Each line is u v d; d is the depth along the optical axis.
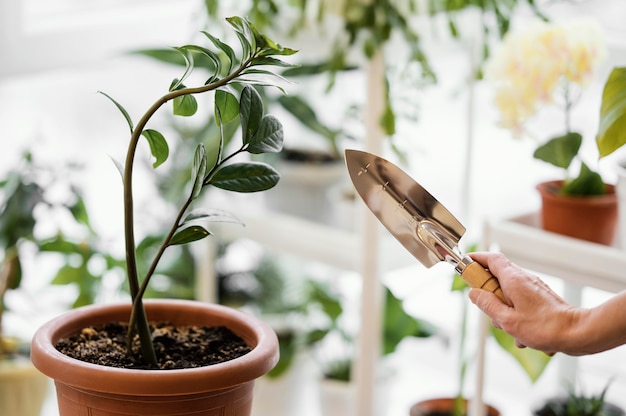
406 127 2.31
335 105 2.32
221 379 0.93
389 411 2.25
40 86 2.49
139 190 2.60
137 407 0.93
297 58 1.98
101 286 2.04
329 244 1.85
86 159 2.60
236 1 1.76
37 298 2.36
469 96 1.93
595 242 1.48
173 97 0.94
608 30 1.91
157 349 1.04
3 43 1.90
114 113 2.64
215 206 2.03
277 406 2.08
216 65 0.99
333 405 2.00
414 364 2.55
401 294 2.52
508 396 2.39
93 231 1.97
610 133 1.36
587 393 2.00
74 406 0.96
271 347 1.00
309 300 2.16
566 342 0.92
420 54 1.67
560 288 2.34
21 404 1.70
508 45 1.56
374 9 1.61
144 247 2.08
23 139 2.47
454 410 1.87
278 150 0.99
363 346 1.78
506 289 0.96
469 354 2.33
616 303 0.90
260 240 1.96
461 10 1.69
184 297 2.15
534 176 2.30
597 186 1.49
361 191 1.04
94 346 1.04
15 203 1.80
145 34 2.16
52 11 2.03
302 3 1.64
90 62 2.07
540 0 1.97
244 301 2.16
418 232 1.03
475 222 2.35
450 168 2.39
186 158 2.10
